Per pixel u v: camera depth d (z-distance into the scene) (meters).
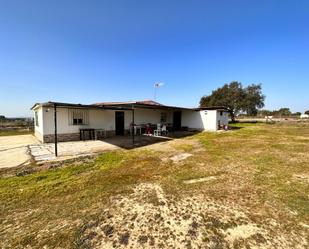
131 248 2.42
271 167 5.81
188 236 2.64
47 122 10.87
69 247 2.45
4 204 3.60
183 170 5.57
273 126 23.25
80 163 6.40
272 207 3.40
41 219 3.10
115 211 3.31
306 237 2.60
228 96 31.80
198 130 18.81
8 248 2.45
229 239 2.57
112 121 14.15
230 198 3.76
